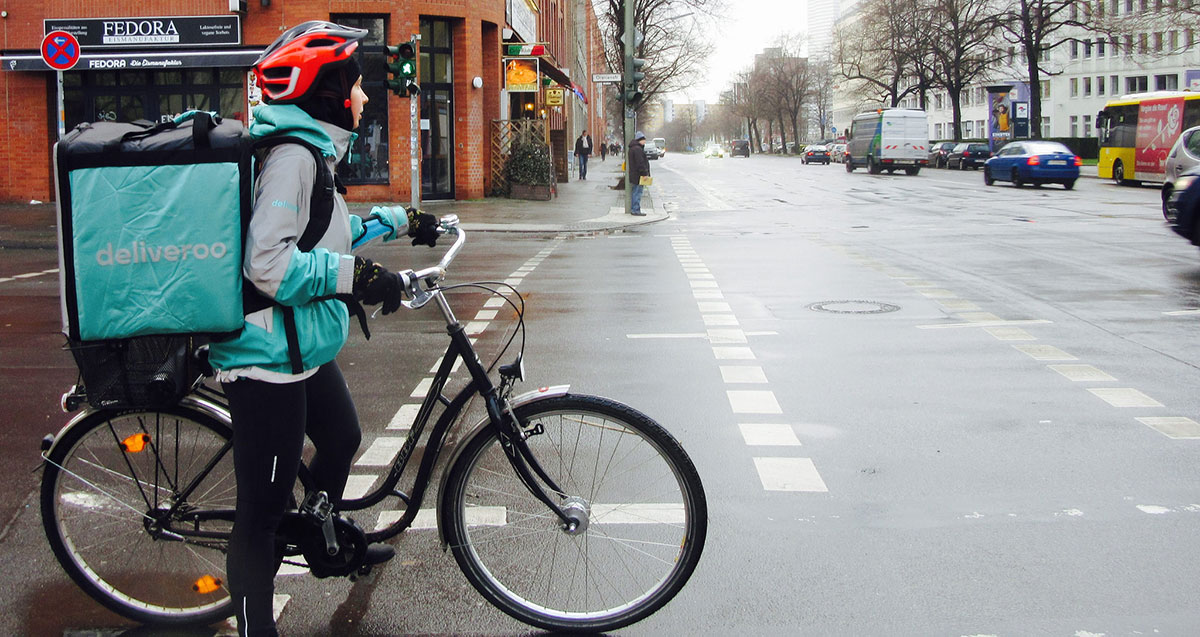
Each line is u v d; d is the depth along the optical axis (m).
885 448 5.62
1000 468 5.25
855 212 25.86
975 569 4.00
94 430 3.46
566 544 3.46
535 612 3.47
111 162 2.90
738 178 52.41
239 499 3.18
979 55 65.75
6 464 5.43
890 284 12.21
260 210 2.93
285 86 3.04
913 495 4.86
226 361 3.04
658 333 9.17
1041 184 37.91
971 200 29.88
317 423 3.48
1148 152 36.75
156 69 27.33
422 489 3.44
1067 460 5.37
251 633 3.20
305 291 2.94
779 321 9.73
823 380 7.25
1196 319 9.47
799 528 4.45
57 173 2.92
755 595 3.77
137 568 3.53
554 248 18.00
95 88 27.48
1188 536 4.32
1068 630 3.48
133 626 3.54
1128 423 6.05
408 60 21.02
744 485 5.02
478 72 29.39
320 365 3.18
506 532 3.48
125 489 3.48
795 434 5.90
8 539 4.34
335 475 3.53
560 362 7.94
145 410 3.37
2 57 26.81
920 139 53.19
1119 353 8.03
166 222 2.90
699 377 7.37
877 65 78.31
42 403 6.81
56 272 14.73
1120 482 5.02
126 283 2.92
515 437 3.40
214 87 27.47
